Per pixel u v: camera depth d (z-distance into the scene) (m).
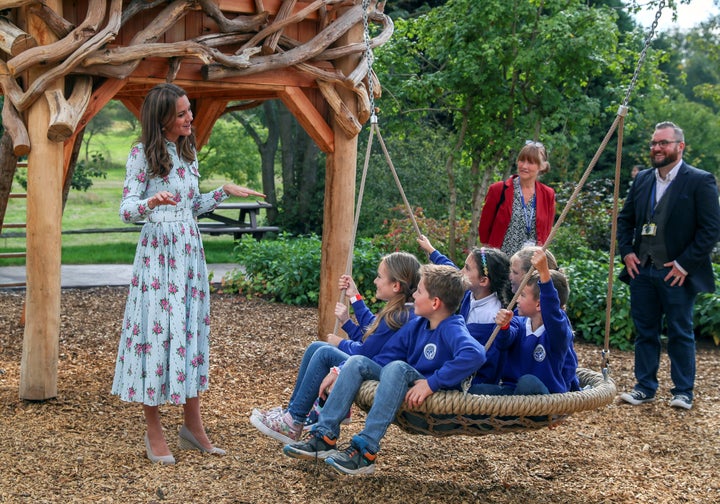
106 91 5.61
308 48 6.29
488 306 4.42
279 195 22.31
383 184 16.03
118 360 4.53
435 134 16.47
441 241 12.45
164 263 4.45
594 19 10.32
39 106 5.41
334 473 4.44
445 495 4.24
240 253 11.66
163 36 5.87
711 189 6.06
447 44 10.65
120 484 4.20
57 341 5.67
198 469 4.44
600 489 4.48
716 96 22.89
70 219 21.92
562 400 3.80
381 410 3.85
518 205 5.97
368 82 6.58
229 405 5.82
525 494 4.34
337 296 6.92
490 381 4.27
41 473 4.31
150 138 4.37
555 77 10.51
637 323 6.35
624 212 6.50
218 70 5.92
